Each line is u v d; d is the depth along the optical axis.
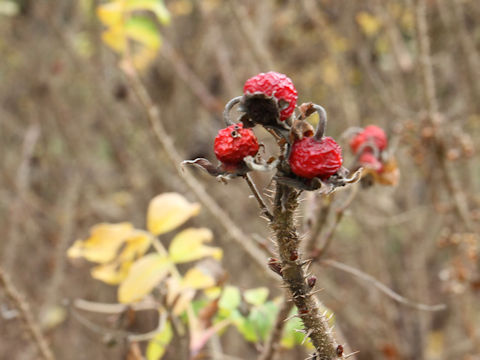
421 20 1.07
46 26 1.91
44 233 1.88
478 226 1.28
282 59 2.05
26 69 1.97
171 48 1.88
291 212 0.72
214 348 0.98
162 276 0.89
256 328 0.88
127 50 1.08
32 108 1.97
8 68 2.11
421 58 1.08
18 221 1.70
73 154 1.90
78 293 1.81
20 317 0.89
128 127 1.69
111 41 1.09
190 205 0.92
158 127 1.03
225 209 1.82
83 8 1.87
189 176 1.04
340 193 0.90
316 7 1.77
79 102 2.04
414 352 1.85
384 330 1.67
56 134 2.02
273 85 0.71
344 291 1.79
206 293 0.90
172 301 0.89
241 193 1.86
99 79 1.73
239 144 0.72
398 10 1.73
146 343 1.76
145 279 0.89
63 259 1.51
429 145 1.10
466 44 1.56
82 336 1.79
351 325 1.78
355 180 0.72
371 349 1.67
